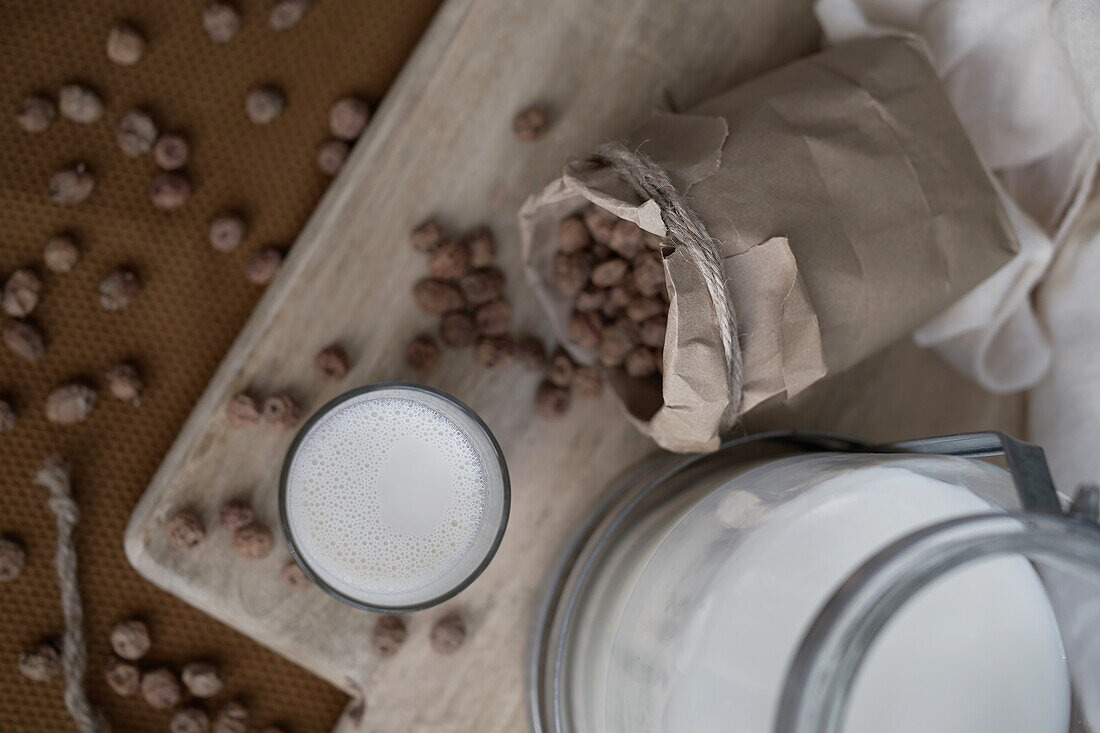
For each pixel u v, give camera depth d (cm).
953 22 44
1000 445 35
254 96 48
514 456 46
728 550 35
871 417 47
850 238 39
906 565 29
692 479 43
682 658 34
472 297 45
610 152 39
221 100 48
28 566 47
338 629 45
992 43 44
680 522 39
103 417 48
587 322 45
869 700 32
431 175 45
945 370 47
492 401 46
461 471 41
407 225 45
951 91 45
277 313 45
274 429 45
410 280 46
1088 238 45
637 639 37
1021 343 46
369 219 45
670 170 38
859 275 39
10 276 47
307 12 48
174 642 48
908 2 44
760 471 39
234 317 48
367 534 41
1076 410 45
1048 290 46
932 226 40
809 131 39
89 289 48
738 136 39
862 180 39
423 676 45
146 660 48
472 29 45
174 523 44
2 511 47
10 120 47
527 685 45
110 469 48
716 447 40
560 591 45
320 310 45
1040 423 46
